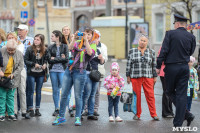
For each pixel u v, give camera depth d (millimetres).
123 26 53750
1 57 16531
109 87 17016
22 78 17578
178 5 44156
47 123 16516
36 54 17828
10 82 16656
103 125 16297
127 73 17594
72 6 76875
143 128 15805
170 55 15375
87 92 17094
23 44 18266
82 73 15773
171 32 15445
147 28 51000
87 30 16062
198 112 19250
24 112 17672
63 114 16266
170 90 15664
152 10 59781
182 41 15266
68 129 15469
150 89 17531
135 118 17594
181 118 15211
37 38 17797
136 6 64875
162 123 16781
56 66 18094
